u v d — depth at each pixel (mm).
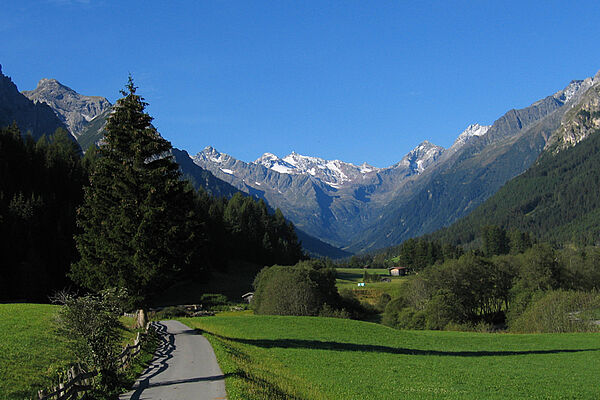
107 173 42844
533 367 41438
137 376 24953
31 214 101938
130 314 59688
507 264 107562
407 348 52938
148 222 40375
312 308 94812
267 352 40656
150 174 41531
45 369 24344
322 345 49531
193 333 47719
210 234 153875
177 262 42969
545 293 89500
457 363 42469
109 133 43344
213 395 19844
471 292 100562
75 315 23766
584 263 111250
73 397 18203
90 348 23047
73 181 132125
